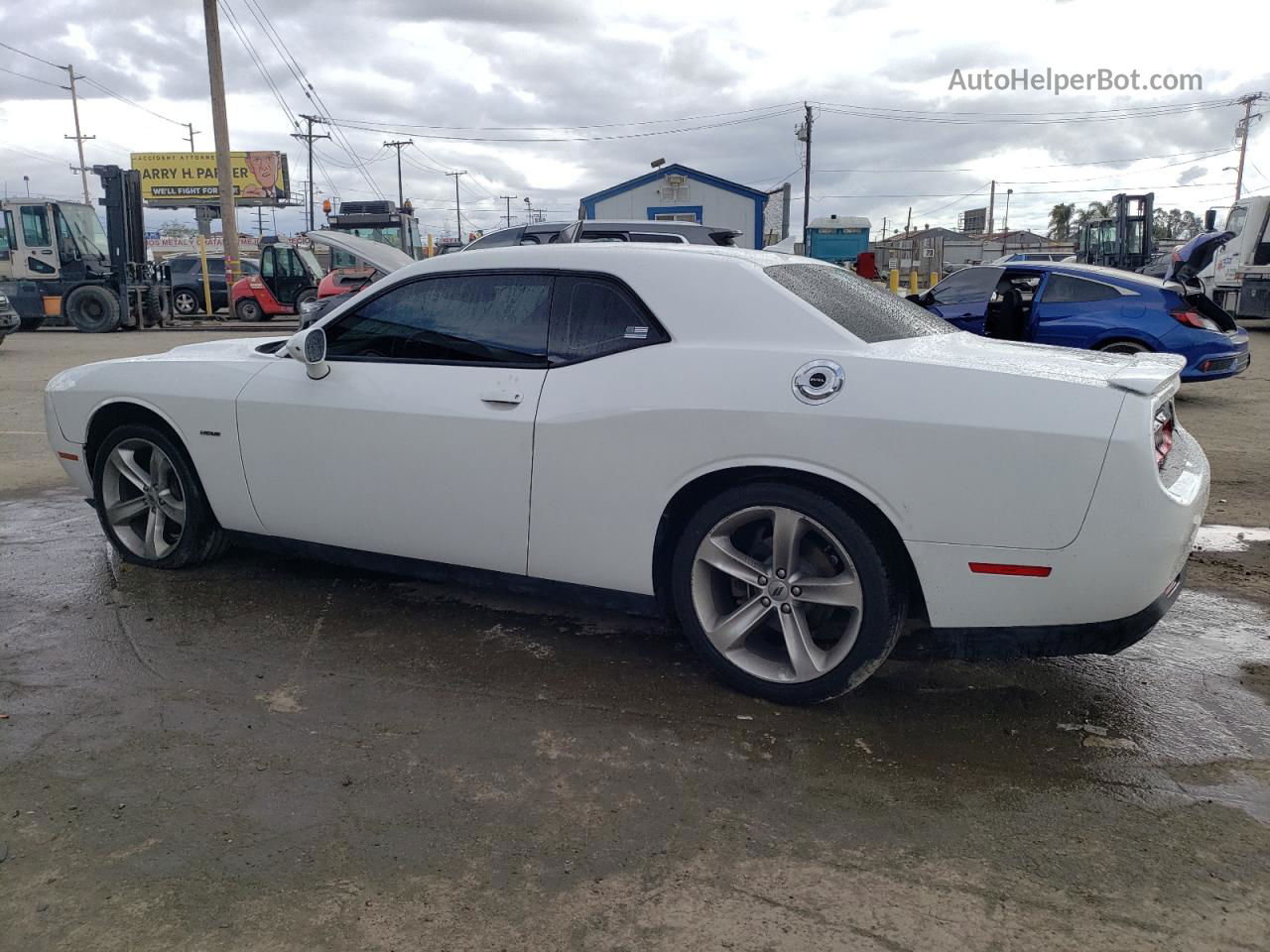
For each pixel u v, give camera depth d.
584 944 2.15
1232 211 20.41
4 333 15.66
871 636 3.05
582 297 3.47
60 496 6.10
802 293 3.29
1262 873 2.40
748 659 3.33
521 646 3.77
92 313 20.28
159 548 4.53
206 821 2.59
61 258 20.33
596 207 27.98
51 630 3.87
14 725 3.11
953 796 2.75
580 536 3.42
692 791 2.76
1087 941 2.16
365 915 2.23
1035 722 3.20
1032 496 2.79
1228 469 7.02
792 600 3.19
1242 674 3.58
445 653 3.70
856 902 2.29
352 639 3.82
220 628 3.91
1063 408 2.79
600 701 3.31
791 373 3.06
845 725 3.16
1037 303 9.38
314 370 3.85
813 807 2.69
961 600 2.96
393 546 3.85
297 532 4.08
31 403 10.11
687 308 3.30
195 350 4.56
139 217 21.45
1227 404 10.17
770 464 3.06
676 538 3.43
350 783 2.78
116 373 4.42
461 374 3.61
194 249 52.59
